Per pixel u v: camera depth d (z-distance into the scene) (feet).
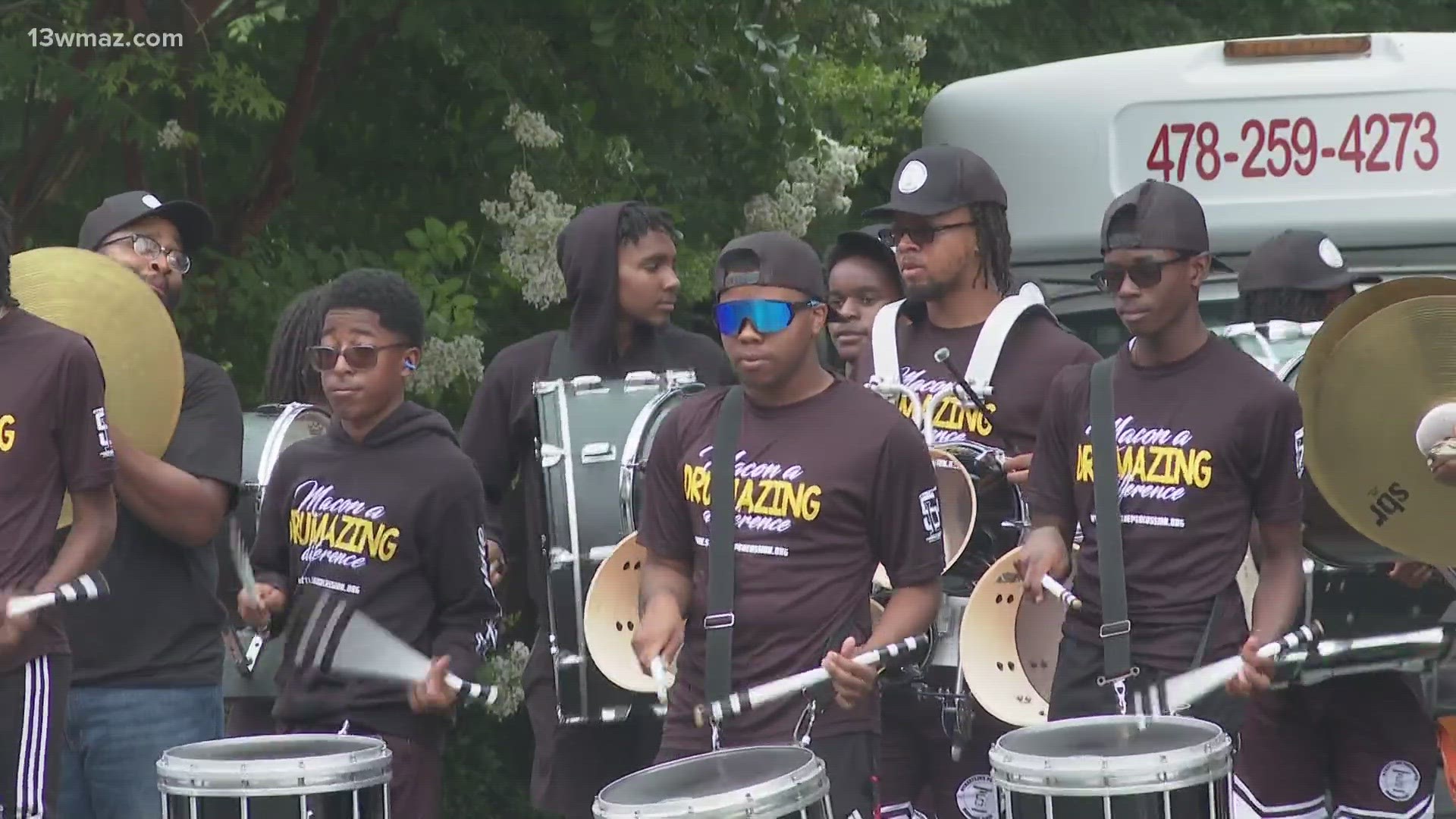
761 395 61.98
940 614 68.85
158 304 67.56
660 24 107.34
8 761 59.52
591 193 109.70
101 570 68.85
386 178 112.27
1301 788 72.79
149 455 67.15
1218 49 91.40
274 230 109.50
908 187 73.61
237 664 74.13
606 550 72.79
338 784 57.98
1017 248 95.20
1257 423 61.82
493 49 106.52
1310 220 90.02
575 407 74.49
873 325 75.77
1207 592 61.93
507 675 101.30
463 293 107.76
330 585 67.10
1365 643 65.51
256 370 103.71
